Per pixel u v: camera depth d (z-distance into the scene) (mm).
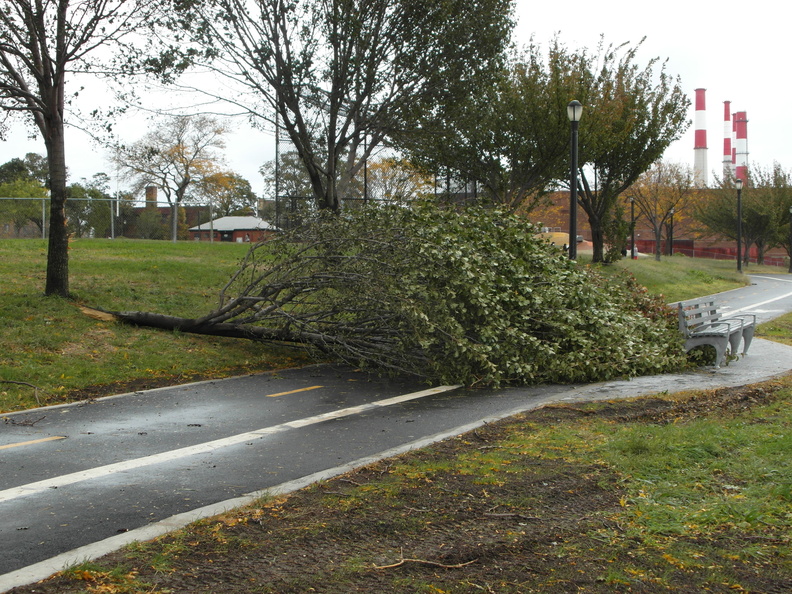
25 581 3664
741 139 100062
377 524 4398
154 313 12586
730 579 3533
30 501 5051
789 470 5328
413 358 10234
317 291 11156
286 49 16859
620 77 29469
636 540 4098
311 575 3660
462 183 26609
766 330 16906
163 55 14375
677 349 11570
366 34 17047
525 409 8203
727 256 72812
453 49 17781
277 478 5613
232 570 3734
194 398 8828
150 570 3746
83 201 30172
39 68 12852
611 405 8344
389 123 18422
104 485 5430
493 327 10109
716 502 4703
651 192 57250
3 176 68000
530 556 3881
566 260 12586
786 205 53281
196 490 5309
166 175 60969
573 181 15977
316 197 18125
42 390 8742
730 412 7793
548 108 24250
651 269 33469
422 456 6070
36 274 15453
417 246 10172
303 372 10836
